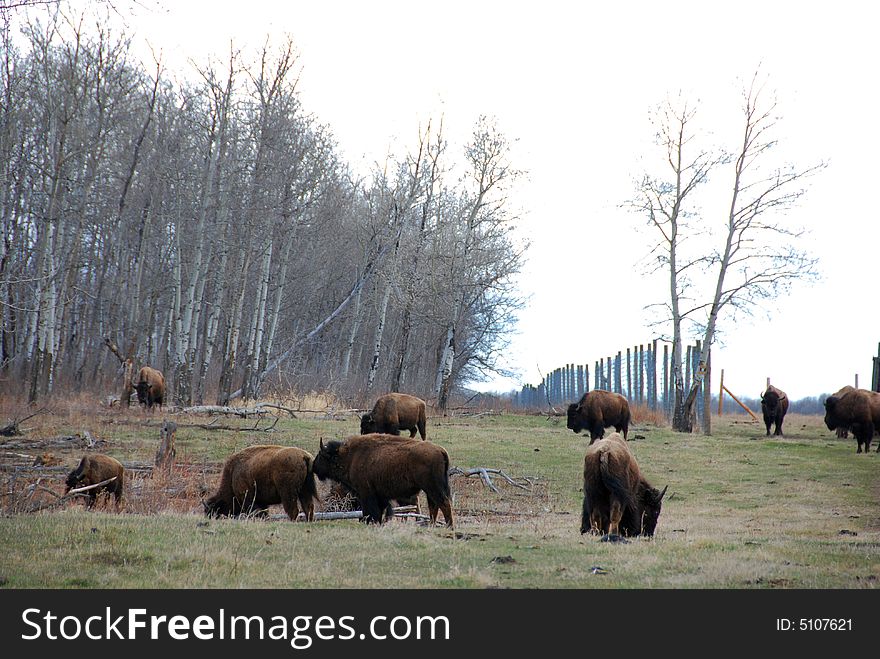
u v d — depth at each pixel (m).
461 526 27.95
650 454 56.81
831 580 17.42
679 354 77.06
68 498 29.62
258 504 27.77
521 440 59.53
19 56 68.38
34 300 65.31
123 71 73.94
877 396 58.84
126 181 75.62
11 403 56.47
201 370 71.06
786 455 56.91
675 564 19.05
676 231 77.94
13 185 67.88
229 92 67.56
